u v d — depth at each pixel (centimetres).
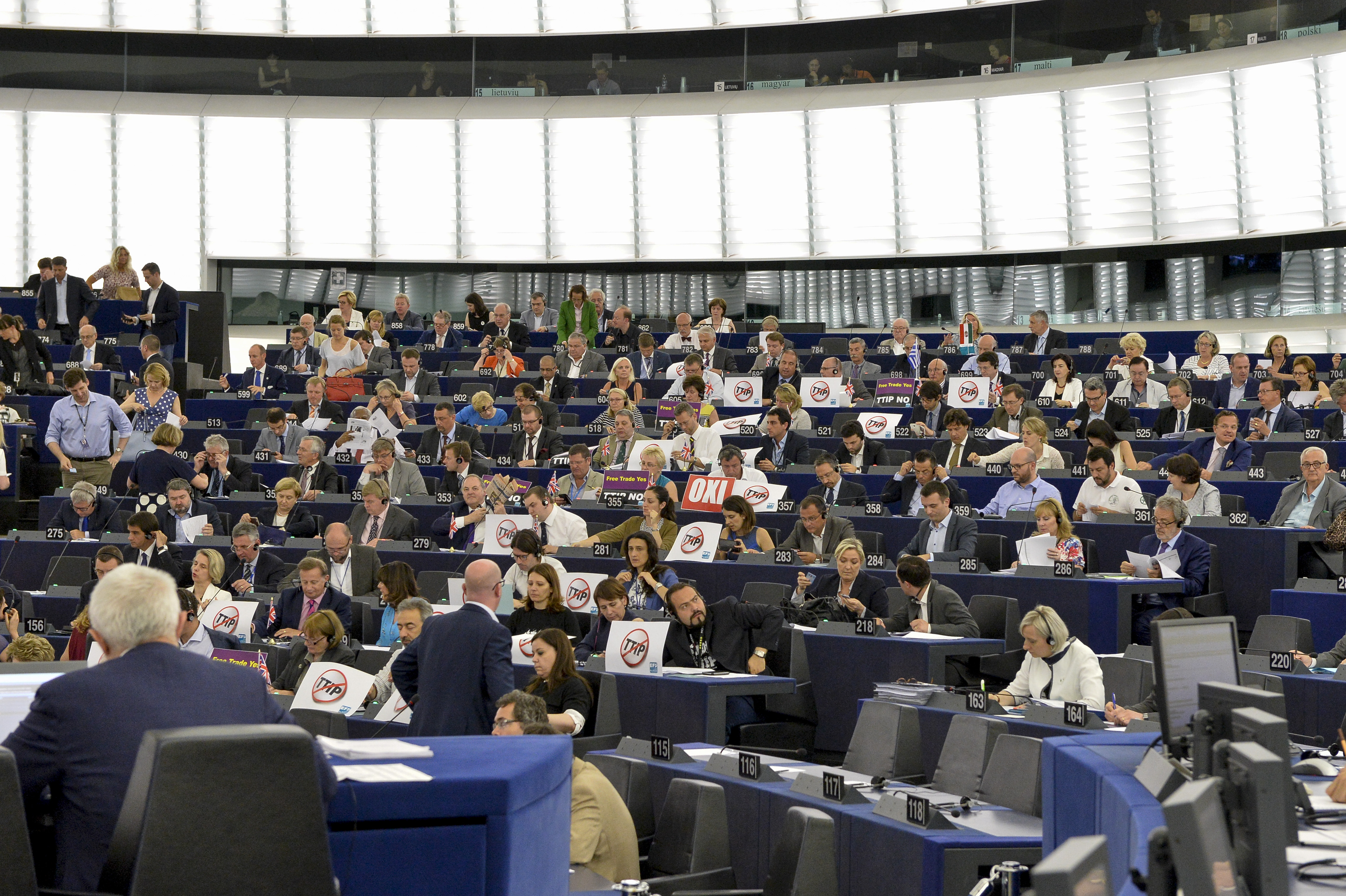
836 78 2159
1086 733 536
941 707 680
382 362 1673
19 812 244
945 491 978
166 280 2270
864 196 2141
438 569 1045
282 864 247
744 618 810
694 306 2225
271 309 2288
